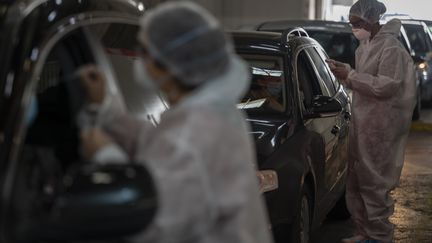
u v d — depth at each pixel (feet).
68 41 8.22
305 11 57.36
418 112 46.39
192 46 6.74
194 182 6.37
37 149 7.35
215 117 6.72
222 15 57.72
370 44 17.88
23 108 7.09
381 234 18.40
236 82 7.00
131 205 6.13
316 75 19.90
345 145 21.43
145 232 6.36
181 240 6.41
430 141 39.37
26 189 6.70
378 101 17.56
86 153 7.25
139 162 6.79
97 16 8.91
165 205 6.32
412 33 51.03
